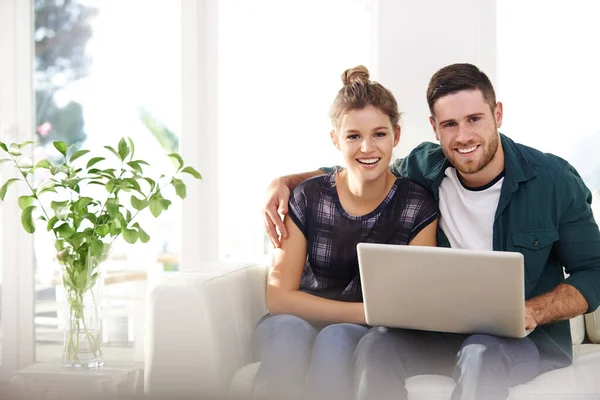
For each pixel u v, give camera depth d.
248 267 2.22
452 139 2.03
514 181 2.01
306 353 1.82
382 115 2.07
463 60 2.74
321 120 3.17
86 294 2.23
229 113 3.27
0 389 2.50
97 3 3.32
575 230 1.99
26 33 3.33
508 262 1.60
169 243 3.25
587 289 1.91
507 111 2.92
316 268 2.13
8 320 3.29
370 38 2.89
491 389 1.62
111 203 2.27
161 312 1.91
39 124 3.34
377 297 1.76
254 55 3.24
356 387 1.70
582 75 2.86
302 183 2.19
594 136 2.86
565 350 1.97
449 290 1.68
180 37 3.21
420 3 2.75
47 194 3.26
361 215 2.10
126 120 3.30
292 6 3.19
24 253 3.27
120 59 3.30
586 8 2.84
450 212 2.10
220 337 1.93
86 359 2.22
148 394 1.91
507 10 2.90
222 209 3.28
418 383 1.77
